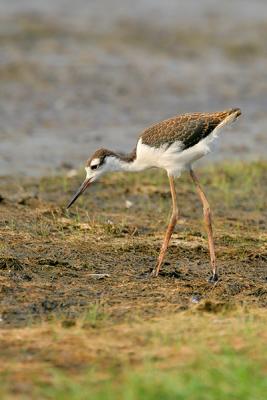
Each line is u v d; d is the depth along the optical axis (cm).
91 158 1253
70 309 1002
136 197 1619
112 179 1725
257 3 3312
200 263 1223
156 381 788
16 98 2289
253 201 1630
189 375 807
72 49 2698
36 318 971
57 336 909
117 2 3231
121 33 2891
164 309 1008
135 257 1228
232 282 1135
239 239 1341
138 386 774
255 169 1828
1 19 2903
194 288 1100
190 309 1002
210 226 1180
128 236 1329
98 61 2616
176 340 898
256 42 2872
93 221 1391
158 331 924
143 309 1005
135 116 2220
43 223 1356
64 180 1694
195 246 1288
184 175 1775
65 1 3184
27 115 2178
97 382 797
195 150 1170
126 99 2341
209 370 816
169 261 1226
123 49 2747
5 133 2044
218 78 2552
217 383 791
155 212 1515
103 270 1162
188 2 3284
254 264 1226
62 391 778
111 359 851
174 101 2347
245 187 1712
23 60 2556
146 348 879
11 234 1288
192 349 871
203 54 2758
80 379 804
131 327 941
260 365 835
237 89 2469
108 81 2461
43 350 872
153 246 1277
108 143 2006
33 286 1077
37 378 805
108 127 2133
